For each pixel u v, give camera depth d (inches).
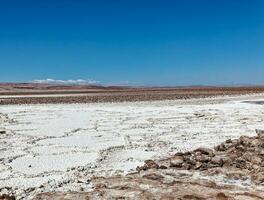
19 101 1994.3
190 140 762.2
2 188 425.1
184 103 1862.7
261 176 432.8
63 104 1817.2
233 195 362.9
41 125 1003.3
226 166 479.5
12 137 804.0
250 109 1438.2
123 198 356.2
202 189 380.2
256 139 576.1
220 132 871.1
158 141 750.5
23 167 533.3
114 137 803.4
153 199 349.7
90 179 442.3
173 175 442.6
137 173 452.1
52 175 485.1
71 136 819.4
